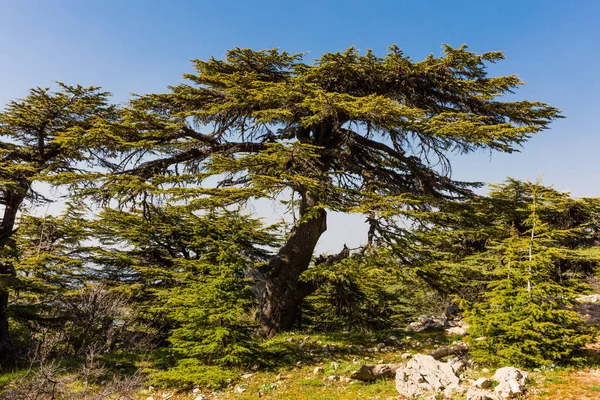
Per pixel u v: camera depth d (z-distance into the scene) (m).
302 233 16.27
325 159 16.31
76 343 17.47
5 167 14.12
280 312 15.53
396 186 16.50
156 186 13.12
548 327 9.40
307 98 12.30
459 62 13.81
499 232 14.77
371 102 11.61
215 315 10.85
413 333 14.96
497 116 15.20
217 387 10.05
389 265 13.78
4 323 16.92
